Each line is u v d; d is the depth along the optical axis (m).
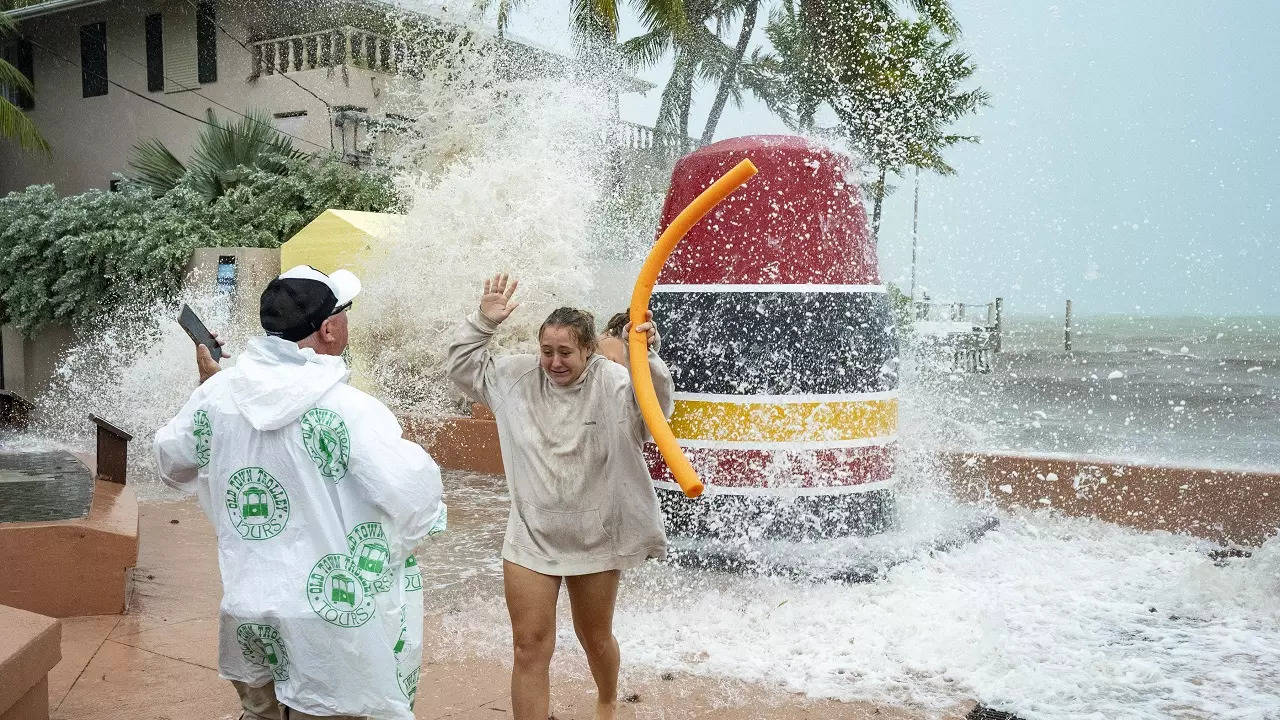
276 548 2.50
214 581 5.86
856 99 17.23
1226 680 4.28
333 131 20.45
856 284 6.03
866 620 4.96
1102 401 27.55
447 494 8.89
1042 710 3.95
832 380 5.93
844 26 18.69
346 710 2.49
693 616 5.05
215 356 2.96
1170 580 5.75
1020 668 4.37
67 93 25.36
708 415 5.96
